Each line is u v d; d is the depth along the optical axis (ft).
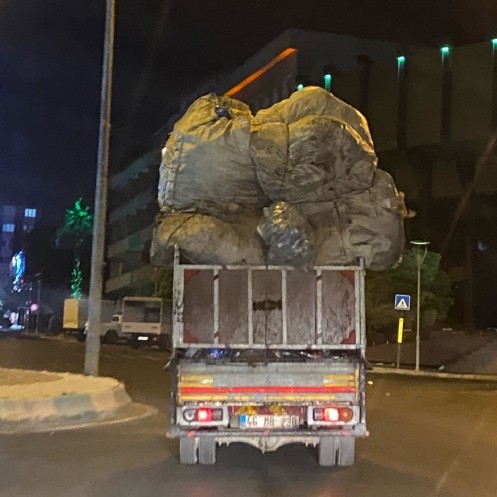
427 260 117.29
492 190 153.07
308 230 28.58
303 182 29.01
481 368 100.83
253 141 29.01
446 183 160.04
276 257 28.73
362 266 29.45
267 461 32.14
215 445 31.58
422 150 158.40
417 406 55.57
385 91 162.20
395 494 26.37
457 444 37.88
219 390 29.22
